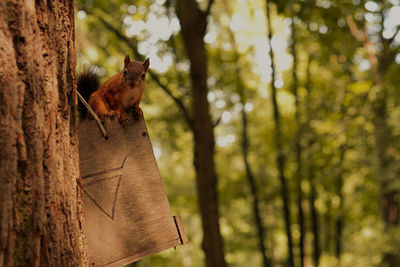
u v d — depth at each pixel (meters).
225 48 13.03
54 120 2.13
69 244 2.11
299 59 13.37
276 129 11.38
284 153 11.57
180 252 16.75
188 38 7.63
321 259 15.27
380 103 9.82
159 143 13.27
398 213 12.11
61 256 2.05
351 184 14.15
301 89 12.74
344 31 9.80
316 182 11.25
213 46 12.94
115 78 3.73
